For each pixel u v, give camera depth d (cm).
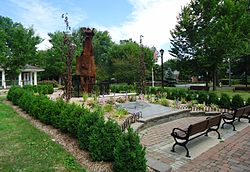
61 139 663
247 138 751
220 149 639
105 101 1245
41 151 561
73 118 654
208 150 631
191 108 1286
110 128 520
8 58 2630
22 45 2664
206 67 2481
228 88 3266
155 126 923
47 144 611
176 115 1079
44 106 848
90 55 1548
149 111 1109
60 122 715
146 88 1853
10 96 1467
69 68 1083
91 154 517
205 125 664
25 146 596
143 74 1709
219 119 748
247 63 3334
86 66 1527
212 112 1213
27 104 1023
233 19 2309
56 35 3762
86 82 1530
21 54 2650
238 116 924
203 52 2406
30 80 3569
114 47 4278
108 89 1648
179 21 2489
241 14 2314
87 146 561
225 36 2188
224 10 2350
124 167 436
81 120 586
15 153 548
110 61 4141
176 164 537
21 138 661
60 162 500
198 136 694
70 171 460
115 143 507
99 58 5003
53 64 3650
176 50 2564
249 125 944
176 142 618
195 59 2466
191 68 2561
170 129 870
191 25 2439
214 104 1446
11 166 477
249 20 2347
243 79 4650
